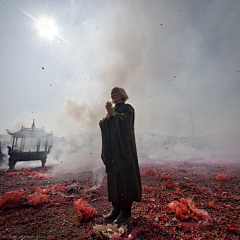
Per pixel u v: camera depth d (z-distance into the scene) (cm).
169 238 182
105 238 186
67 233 205
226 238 181
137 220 234
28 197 347
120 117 239
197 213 232
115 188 239
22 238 192
